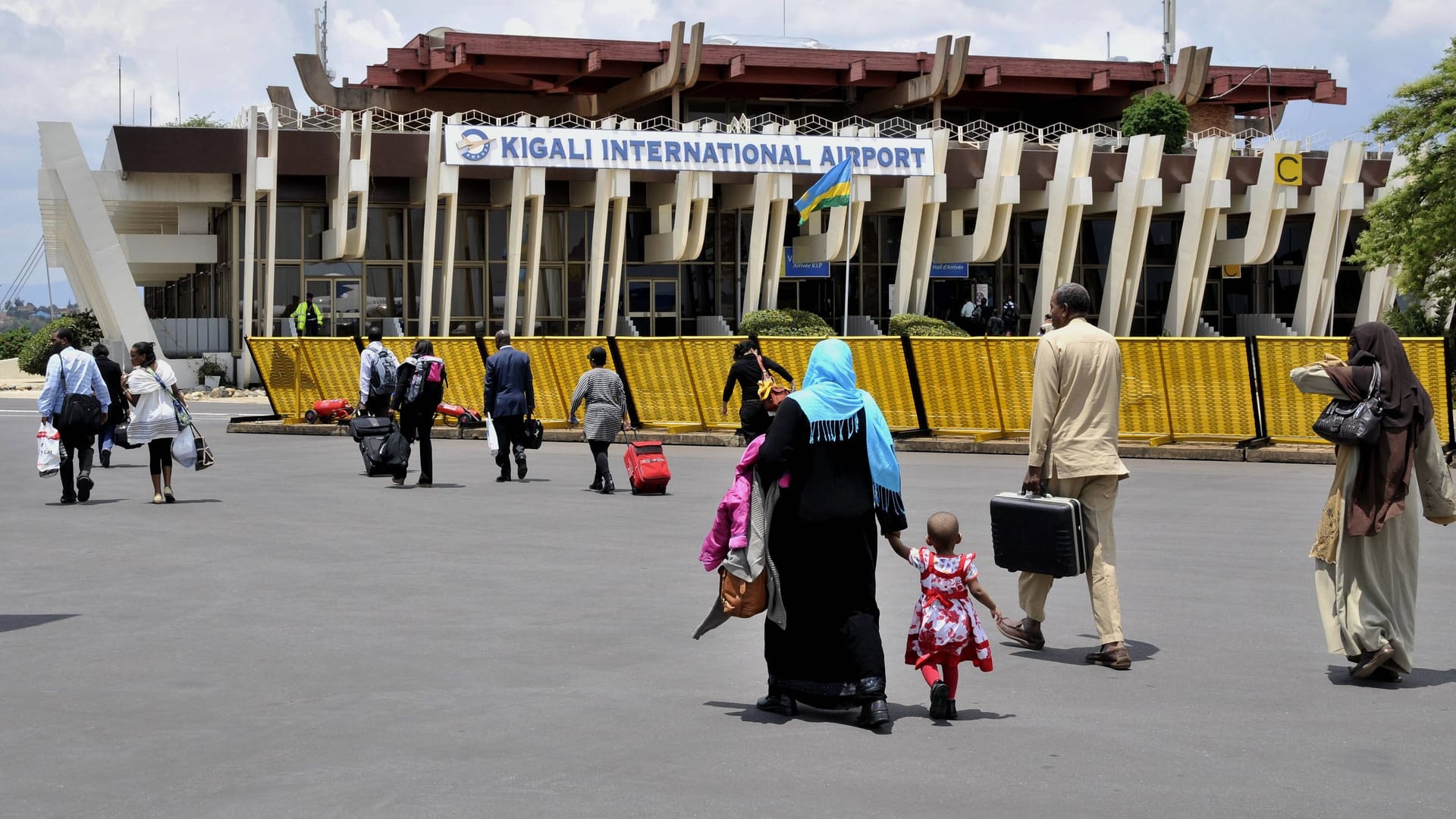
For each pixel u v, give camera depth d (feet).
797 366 79.30
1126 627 29.58
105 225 133.28
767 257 167.12
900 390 77.10
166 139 140.56
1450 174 120.67
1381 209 126.41
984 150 170.19
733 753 19.99
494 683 24.32
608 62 182.91
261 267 147.23
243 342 143.74
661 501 52.90
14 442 82.94
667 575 36.01
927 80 194.59
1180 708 22.89
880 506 22.12
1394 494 24.17
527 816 17.10
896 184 165.68
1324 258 177.37
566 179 157.79
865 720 21.45
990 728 21.57
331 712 22.30
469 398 89.30
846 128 161.89
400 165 148.66
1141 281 193.16
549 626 29.40
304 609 31.32
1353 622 24.35
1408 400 24.50
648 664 25.95
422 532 44.34
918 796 18.01
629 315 168.04
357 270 153.79
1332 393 24.64
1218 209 174.70
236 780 18.63
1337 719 22.18
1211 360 69.77
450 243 145.89
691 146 152.56
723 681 24.57
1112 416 26.61
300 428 90.43
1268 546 40.98
